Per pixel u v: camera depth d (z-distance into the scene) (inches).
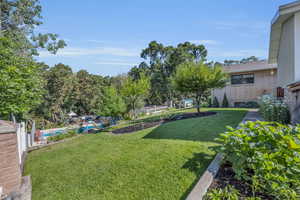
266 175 75.0
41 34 501.7
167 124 299.7
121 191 108.3
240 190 81.7
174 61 1163.9
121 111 475.8
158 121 362.0
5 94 195.3
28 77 250.8
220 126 239.5
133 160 146.4
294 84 199.5
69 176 143.4
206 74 364.2
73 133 427.8
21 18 459.8
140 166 133.5
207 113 382.9
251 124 93.5
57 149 256.1
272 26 284.2
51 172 160.2
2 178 130.2
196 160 125.8
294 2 217.5
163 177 113.0
